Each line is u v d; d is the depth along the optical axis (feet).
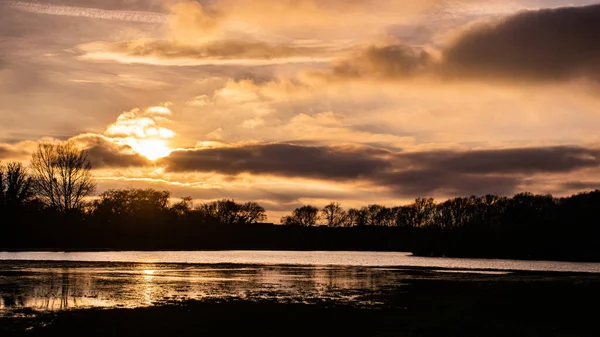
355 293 201.77
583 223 564.71
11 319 142.31
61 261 342.23
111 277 242.17
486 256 562.66
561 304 186.70
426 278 267.80
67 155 519.60
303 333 136.36
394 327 144.46
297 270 311.68
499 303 185.37
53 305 163.32
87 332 131.54
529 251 546.26
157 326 138.92
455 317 159.02
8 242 492.95
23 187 506.89
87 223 542.98
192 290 202.59
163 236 630.74
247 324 143.74
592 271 343.05
